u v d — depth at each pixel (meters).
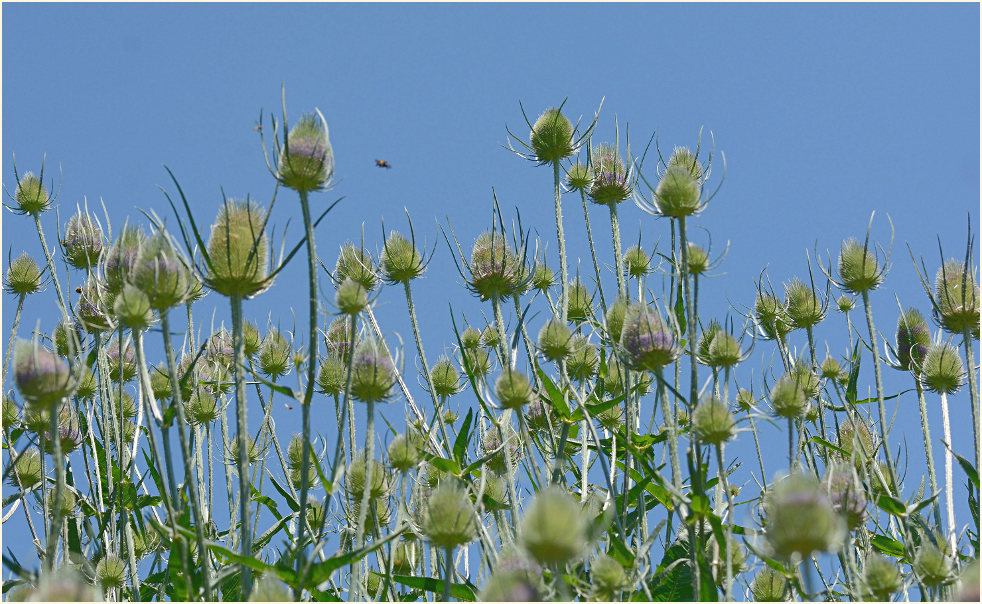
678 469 3.10
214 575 3.12
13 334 3.36
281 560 3.13
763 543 3.03
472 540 3.01
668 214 3.15
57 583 2.87
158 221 3.00
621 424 3.38
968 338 3.21
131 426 3.38
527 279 3.30
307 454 2.99
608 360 3.37
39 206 3.45
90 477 3.29
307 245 3.02
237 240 3.02
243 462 3.00
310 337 3.00
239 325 3.01
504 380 3.14
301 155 3.03
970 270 3.23
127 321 3.01
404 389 3.22
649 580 3.10
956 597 3.02
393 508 3.28
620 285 3.32
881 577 3.07
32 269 3.42
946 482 3.20
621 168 3.39
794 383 3.15
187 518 3.06
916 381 3.29
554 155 3.38
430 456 3.16
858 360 3.32
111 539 3.25
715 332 3.32
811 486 2.91
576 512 2.84
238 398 3.00
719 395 3.21
